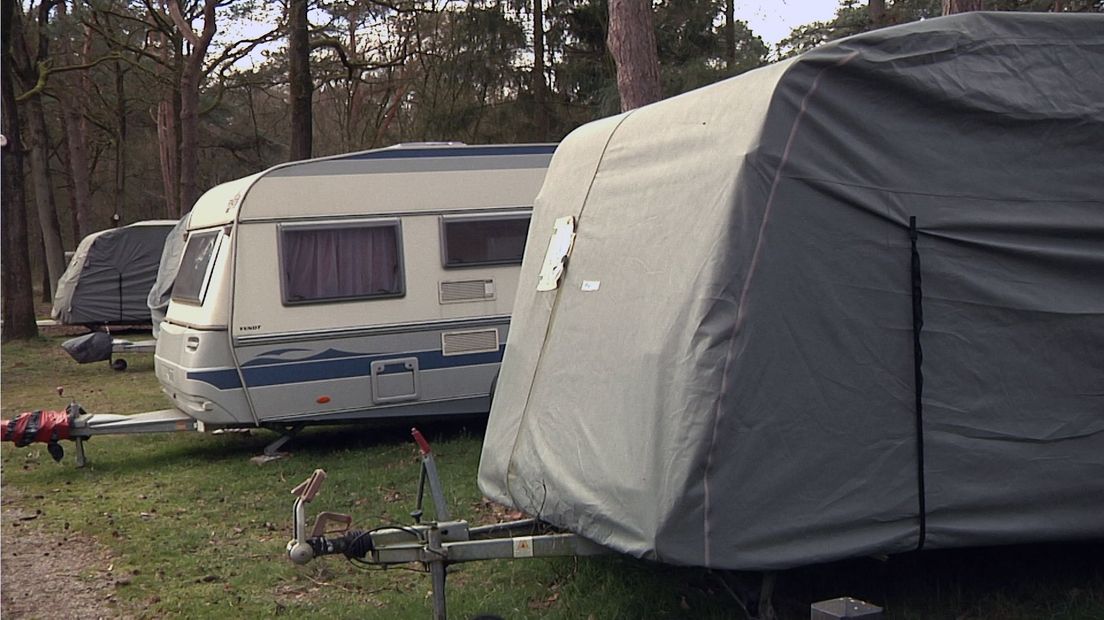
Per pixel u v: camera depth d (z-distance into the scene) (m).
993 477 4.46
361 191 9.44
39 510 7.84
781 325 4.20
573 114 20.92
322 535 4.60
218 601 5.71
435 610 4.66
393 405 9.50
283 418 9.18
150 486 8.54
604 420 4.64
